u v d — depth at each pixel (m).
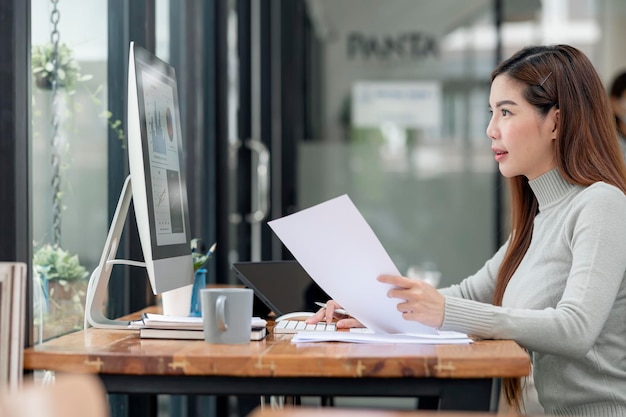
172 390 1.89
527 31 5.78
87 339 2.13
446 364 1.81
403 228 5.81
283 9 5.72
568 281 2.19
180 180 2.56
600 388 2.23
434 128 5.79
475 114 5.77
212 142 4.59
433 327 2.09
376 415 1.16
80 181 2.72
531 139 2.40
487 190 5.77
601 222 2.20
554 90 2.38
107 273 2.37
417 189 5.80
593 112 2.38
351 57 5.80
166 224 2.33
